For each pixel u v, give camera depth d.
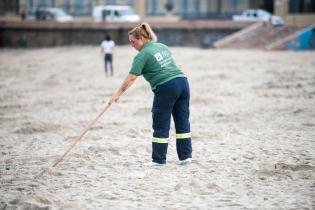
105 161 15.62
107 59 45.50
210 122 22.39
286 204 11.49
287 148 16.89
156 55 14.20
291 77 38.16
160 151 14.84
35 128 21.72
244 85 34.84
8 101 31.30
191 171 14.20
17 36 88.44
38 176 14.07
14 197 12.25
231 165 14.86
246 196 12.12
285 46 68.94
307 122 21.42
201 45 77.62
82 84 39.78
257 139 18.48
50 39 86.06
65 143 18.70
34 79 44.84
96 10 89.50
